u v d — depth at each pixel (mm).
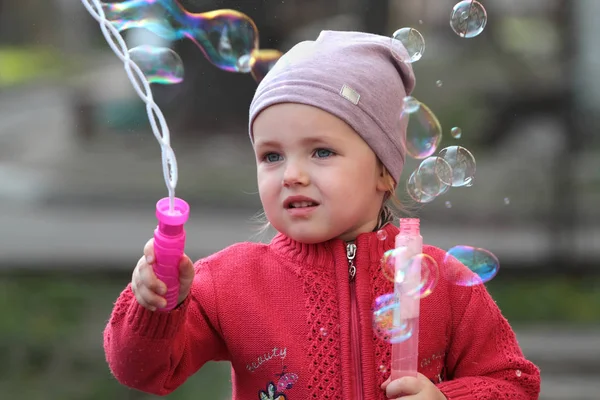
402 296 4941
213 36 6117
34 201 28469
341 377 5188
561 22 26188
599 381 15039
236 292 5309
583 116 26672
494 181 28047
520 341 16531
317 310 5277
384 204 5848
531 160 28938
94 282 20109
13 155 32688
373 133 5293
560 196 21922
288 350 5199
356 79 5289
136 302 4762
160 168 31016
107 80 31688
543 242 23062
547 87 30188
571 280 20828
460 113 30750
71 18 34781
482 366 5434
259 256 5480
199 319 5266
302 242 5277
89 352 14812
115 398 12727
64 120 35125
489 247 22812
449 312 5480
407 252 4953
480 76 31016
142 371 4875
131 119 31078
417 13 29656
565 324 17625
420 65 31016
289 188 5137
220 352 5453
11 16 38094
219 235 24094
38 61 38750
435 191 5945
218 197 28266
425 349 5328
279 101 5160
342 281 5309
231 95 27906
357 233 5547
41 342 15203
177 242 4484
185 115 28906
